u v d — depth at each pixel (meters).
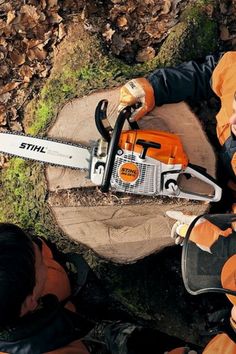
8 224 1.08
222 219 1.12
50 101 1.67
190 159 1.45
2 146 1.44
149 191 1.35
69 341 1.10
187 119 1.47
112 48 1.87
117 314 1.57
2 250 1.02
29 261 1.03
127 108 1.33
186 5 1.91
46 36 1.88
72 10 1.91
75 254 1.31
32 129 1.69
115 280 1.57
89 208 1.43
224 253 1.07
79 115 1.50
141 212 1.43
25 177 1.60
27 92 1.84
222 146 1.44
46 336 1.08
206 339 1.60
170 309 1.62
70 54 1.74
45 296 1.10
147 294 1.61
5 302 0.99
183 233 1.36
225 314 1.39
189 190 1.41
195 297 1.65
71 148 1.41
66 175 1.45
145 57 1.87
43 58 1.87
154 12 1.92
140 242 1.45
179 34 1.76
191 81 1.46
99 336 1.39
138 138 1.33
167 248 1.59
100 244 1.46
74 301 1.41
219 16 1.85
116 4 1.93
